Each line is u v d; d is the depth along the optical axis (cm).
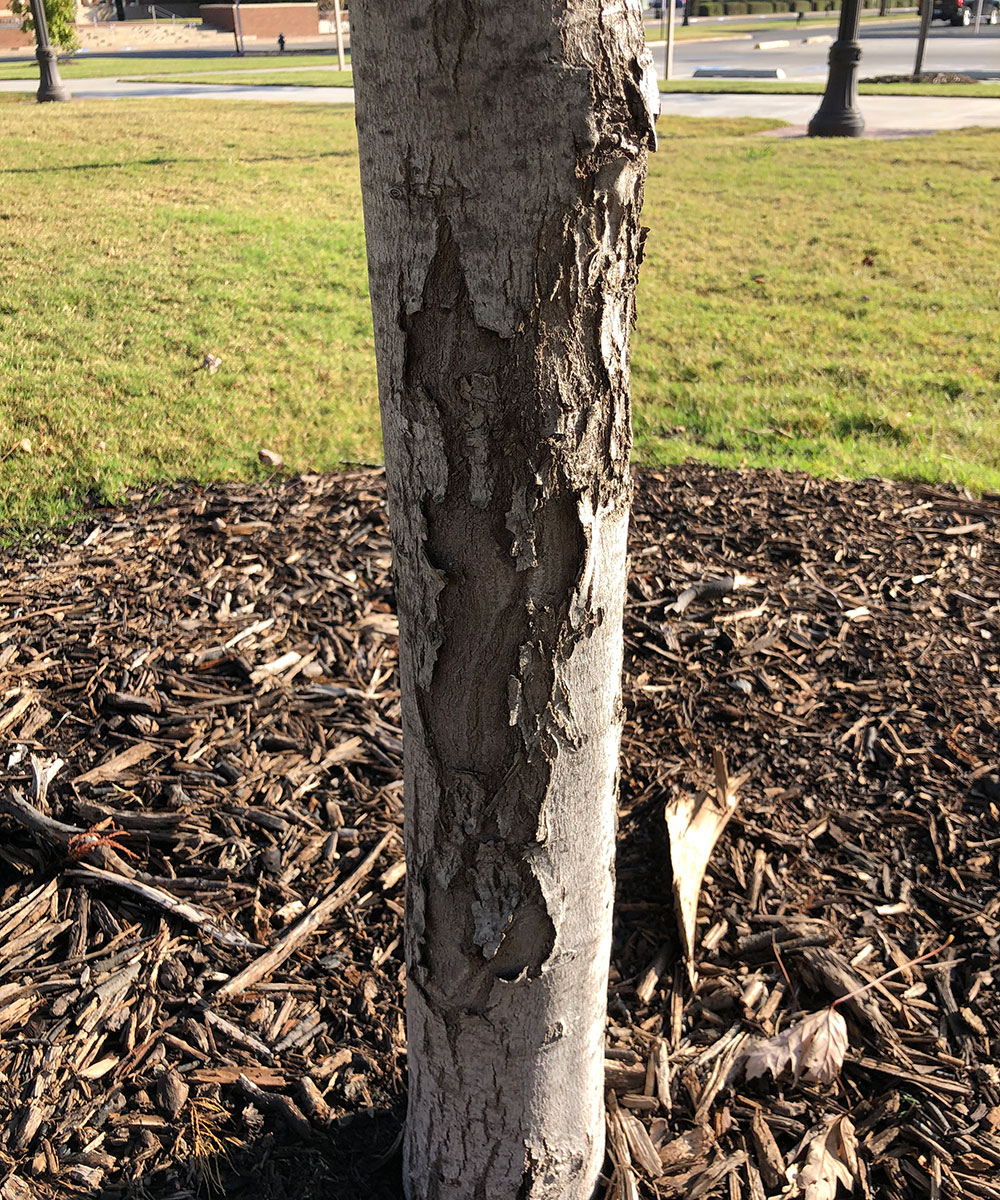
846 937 273
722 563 450
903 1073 238
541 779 161
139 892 268
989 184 1254
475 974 172
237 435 582
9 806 285
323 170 1310
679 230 1077
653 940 272
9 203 1066
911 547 464
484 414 142
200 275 858
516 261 135
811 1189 212
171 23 5244
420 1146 198
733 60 3191
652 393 669
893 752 336
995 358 720
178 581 420
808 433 609
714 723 349
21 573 428
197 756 317
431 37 125
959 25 4238
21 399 602
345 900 275
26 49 4606
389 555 446
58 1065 227
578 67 126
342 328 761
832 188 1258
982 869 294
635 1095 230
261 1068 230
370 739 332
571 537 151
